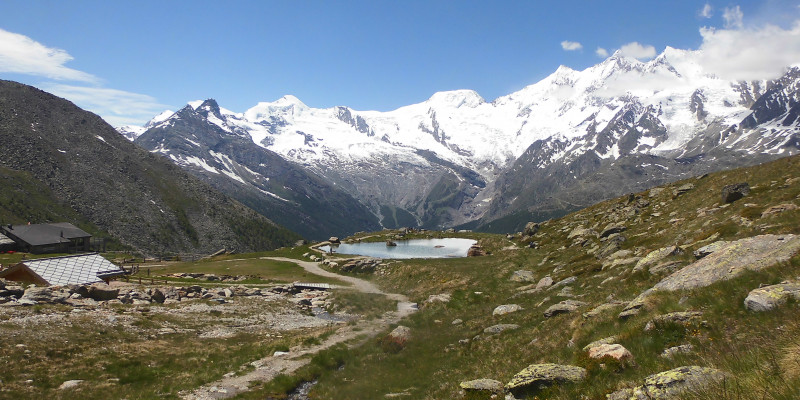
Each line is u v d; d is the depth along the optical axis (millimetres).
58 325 37406
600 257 50969
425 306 54719
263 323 52438
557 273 52344
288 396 29312
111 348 34938
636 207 75875
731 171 71000
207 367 33469
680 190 71562
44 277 56375
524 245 92938
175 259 128000
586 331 21672
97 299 54250
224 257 119250
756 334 13219
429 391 25156
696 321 16047
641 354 15484
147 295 57125
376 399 26281
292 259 105500
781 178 53969
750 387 9633
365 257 91812
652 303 20359
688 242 36969
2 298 43969
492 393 19000
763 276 17328
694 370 11367
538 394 15336
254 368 33688
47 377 27734
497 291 53219
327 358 36000
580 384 14820
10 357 29094
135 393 27281
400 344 37812
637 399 11164
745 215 36438
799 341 10938
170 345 38781
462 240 123875
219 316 53031
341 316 59469
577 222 89875
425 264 78688
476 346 31047
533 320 32406
